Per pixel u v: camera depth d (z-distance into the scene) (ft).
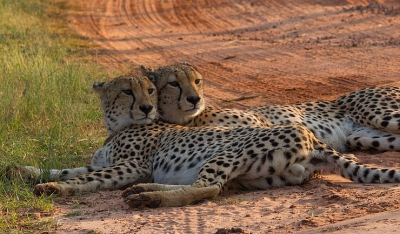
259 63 80.74
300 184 33.40
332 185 32.65
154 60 86.58
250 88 67.62
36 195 33.96
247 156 32.89
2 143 42.78
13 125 47.16
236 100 62.44
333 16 106.63
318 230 24.84
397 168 36.27
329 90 63.77
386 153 40.14
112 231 27.84
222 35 103.14
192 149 35.65
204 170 32.48
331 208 28.45
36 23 108.47
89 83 62.69
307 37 94.32
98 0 143.95
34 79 57.11
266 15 114.11
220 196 32.78
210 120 40.52
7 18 102.12
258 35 99.86
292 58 81.71
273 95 63.62
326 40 90.84
